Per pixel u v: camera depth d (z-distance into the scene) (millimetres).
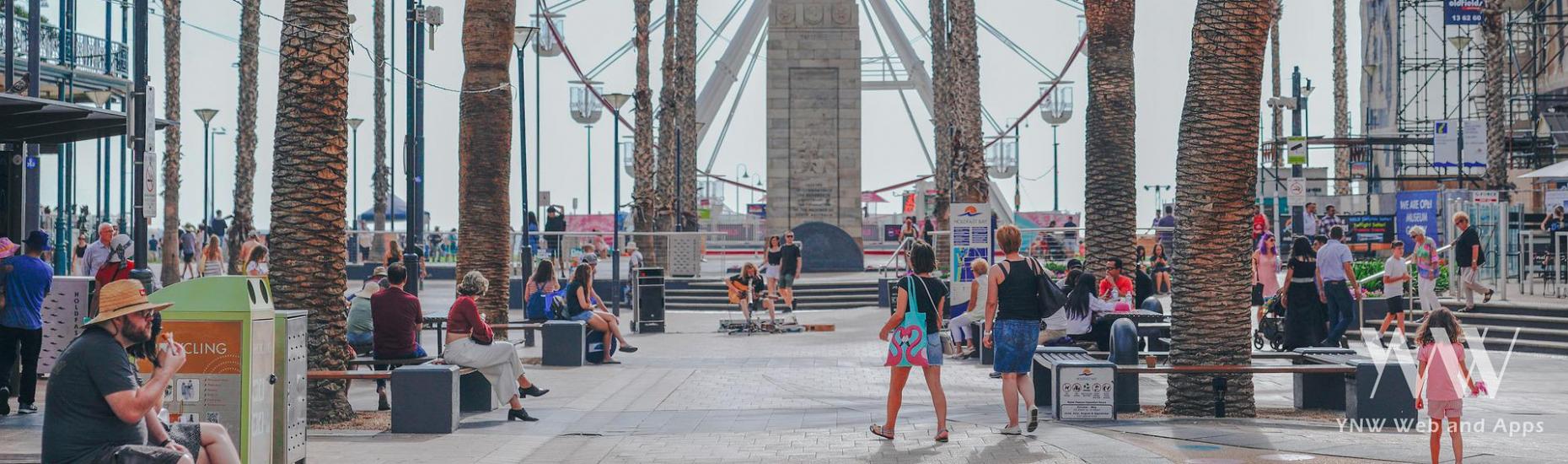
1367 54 53781
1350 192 54000
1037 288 11227
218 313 8344
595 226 62594
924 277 11148
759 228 67688
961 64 33969
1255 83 12664
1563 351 20000
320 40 12594
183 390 8320
